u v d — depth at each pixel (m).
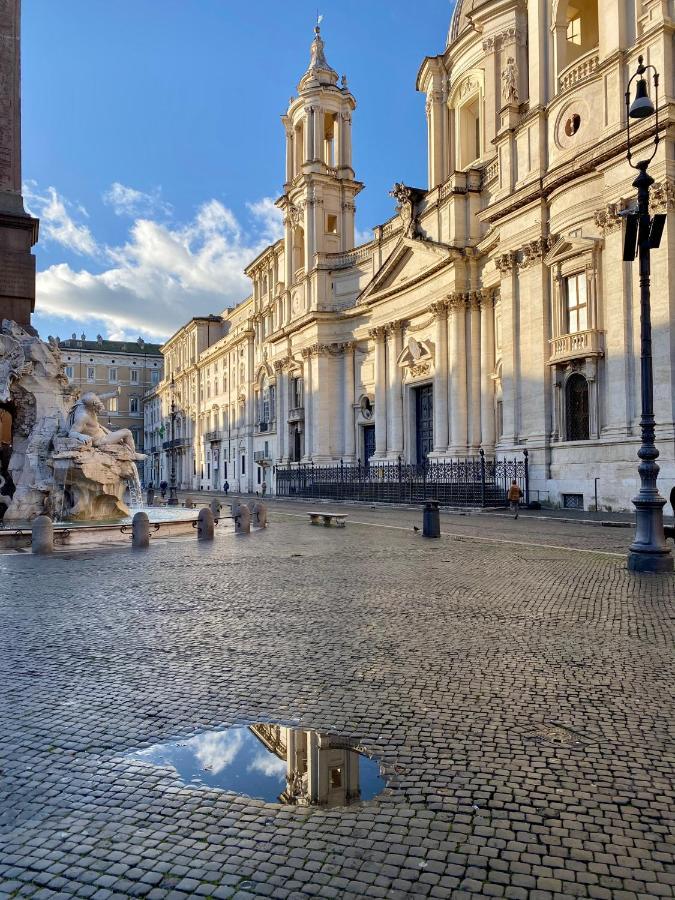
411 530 18.92
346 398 48.56
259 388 63.12
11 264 17.98
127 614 7.71
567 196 25.75
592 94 24.70
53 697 4.92
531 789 3.48
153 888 2.66
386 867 2.79
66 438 17.41
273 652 6.09
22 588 9.41
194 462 85.25
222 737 4.17
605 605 8.08
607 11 24.20
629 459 22.84
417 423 41.19
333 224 53.78
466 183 35.75
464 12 39.91
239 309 71.50
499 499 27.98
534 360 27.39
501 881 2.71
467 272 35.50
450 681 5.23
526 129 28.12
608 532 17.59
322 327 49.19
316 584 9.72
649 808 3.29
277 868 2.79
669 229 21.73
